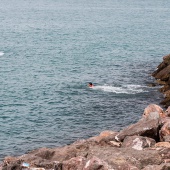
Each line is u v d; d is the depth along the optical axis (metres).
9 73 146.25
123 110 103.81
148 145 47.38
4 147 83.38
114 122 96.12
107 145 51.06
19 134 90.12
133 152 42.59
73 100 113.25
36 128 93.50
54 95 118.62
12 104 110.50
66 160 45.09
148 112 63.91
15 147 83.56
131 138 48.66
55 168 42.16
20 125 95.38
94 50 195.62
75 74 144.38
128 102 110.12
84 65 159.88
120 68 153.38
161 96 114.81
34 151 52.81
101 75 141.50
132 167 38.69
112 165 39.28
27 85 129.75
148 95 116.06
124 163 39.44
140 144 47.34
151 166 38.62
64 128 93.00
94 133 89.88
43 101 113.12
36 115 101.88
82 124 95.19
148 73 142.75
